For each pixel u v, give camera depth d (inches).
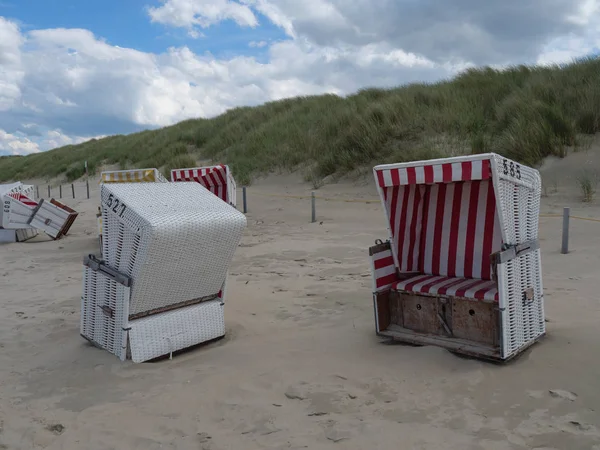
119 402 147.9
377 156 608.4
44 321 235.6
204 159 936.3
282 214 524.1
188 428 132.3
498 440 117.2
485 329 167.5
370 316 215.6
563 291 225.8
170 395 150.3
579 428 119.2
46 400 153.0
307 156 708.0
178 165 852.6
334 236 405.1
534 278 171.6
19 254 425.1
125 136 1611.7
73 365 177.6
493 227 185.9
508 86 644.7
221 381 157.6
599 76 544.4
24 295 288.2
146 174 396.2
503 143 513.7
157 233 163.5
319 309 231.5
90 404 148.5
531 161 480.4
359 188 573.0
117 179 398.3
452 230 195.8
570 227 344.5
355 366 164.1
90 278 192.9
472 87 685.3
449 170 165.3
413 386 147.9
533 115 520.4
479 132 552.1
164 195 184.9
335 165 637.9
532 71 672.4
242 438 126.2
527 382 143.5
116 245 180.7
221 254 186.7
